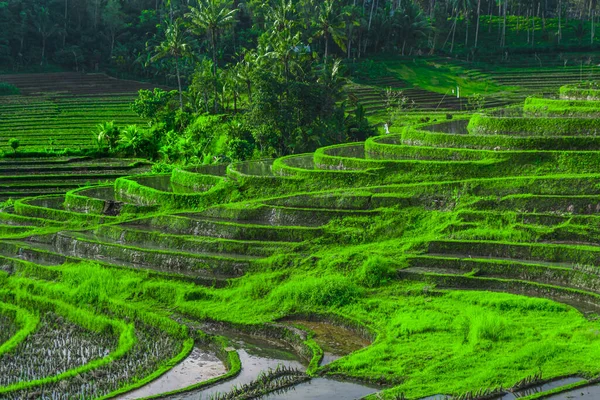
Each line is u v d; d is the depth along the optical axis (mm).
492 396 21266
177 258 35656
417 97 93062
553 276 31031
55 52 108812
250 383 23266
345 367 24188
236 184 43906
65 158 68750
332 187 41906
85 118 84062
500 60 110875
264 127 64688
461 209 37188
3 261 38156
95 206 45531
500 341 25344
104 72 107688
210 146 68500
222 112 78562
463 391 21516
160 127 73312
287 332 28531
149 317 30359
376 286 32031
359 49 107188
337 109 70688
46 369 25688
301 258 34438
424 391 21750
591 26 121375
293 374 24125
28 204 48531
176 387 23969
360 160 43750
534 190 37406
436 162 40969
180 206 43625
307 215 38656
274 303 31125
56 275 35625
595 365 22688
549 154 39562
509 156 40188
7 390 23203
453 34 115312
